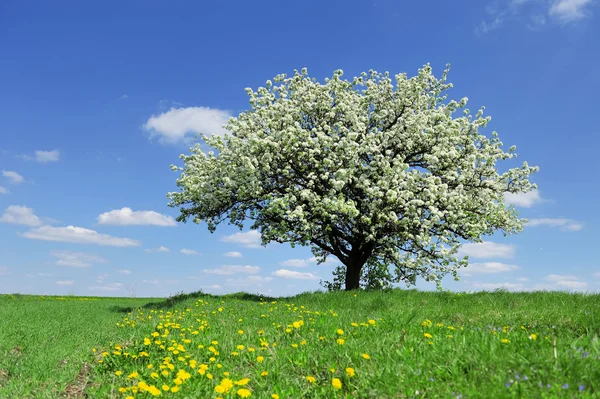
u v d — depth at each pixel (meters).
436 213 17.56
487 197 19.98
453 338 7.16
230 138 19.12
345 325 9.25
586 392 4.48
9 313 14.95
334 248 21.11
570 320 9.67
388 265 20.50
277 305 14.66
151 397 5.98
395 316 10.05
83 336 10.77
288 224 19.34
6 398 6.23
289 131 18.08
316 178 18.28
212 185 19.64
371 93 20.42
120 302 22.84
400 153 19.70
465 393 4.81
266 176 19.16
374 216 18.75
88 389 6.57
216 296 18.16
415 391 5.18
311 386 6.02
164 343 8.87
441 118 19.52
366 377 5.79
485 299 14.18
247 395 5.48
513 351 5.97
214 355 7.74
